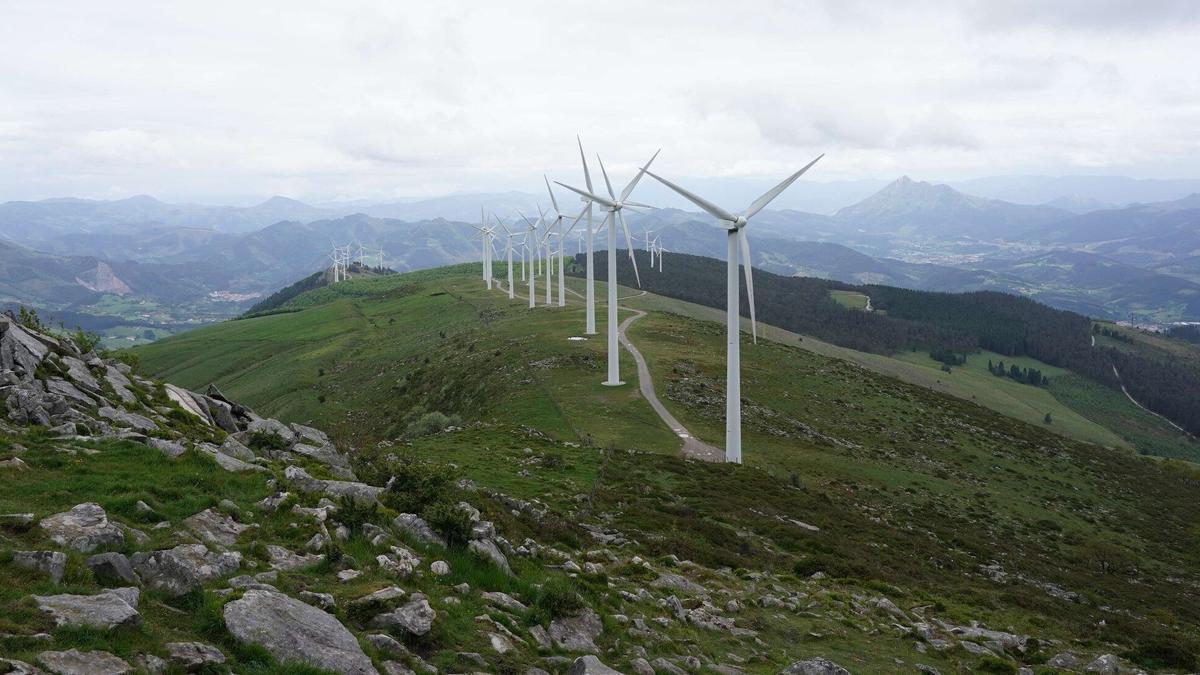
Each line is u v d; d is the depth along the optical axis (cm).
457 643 1580
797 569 3647
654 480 5362
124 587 1391
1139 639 3322
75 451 2200
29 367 2800
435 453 5547
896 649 2455
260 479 2295
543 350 11531
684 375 10044
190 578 1484
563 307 17312
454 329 16488
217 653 1259
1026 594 3994
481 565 2100
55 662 1085
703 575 3055
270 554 1761
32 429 2344
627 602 2327
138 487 1962
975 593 3791
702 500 4891
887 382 13238
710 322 17388
